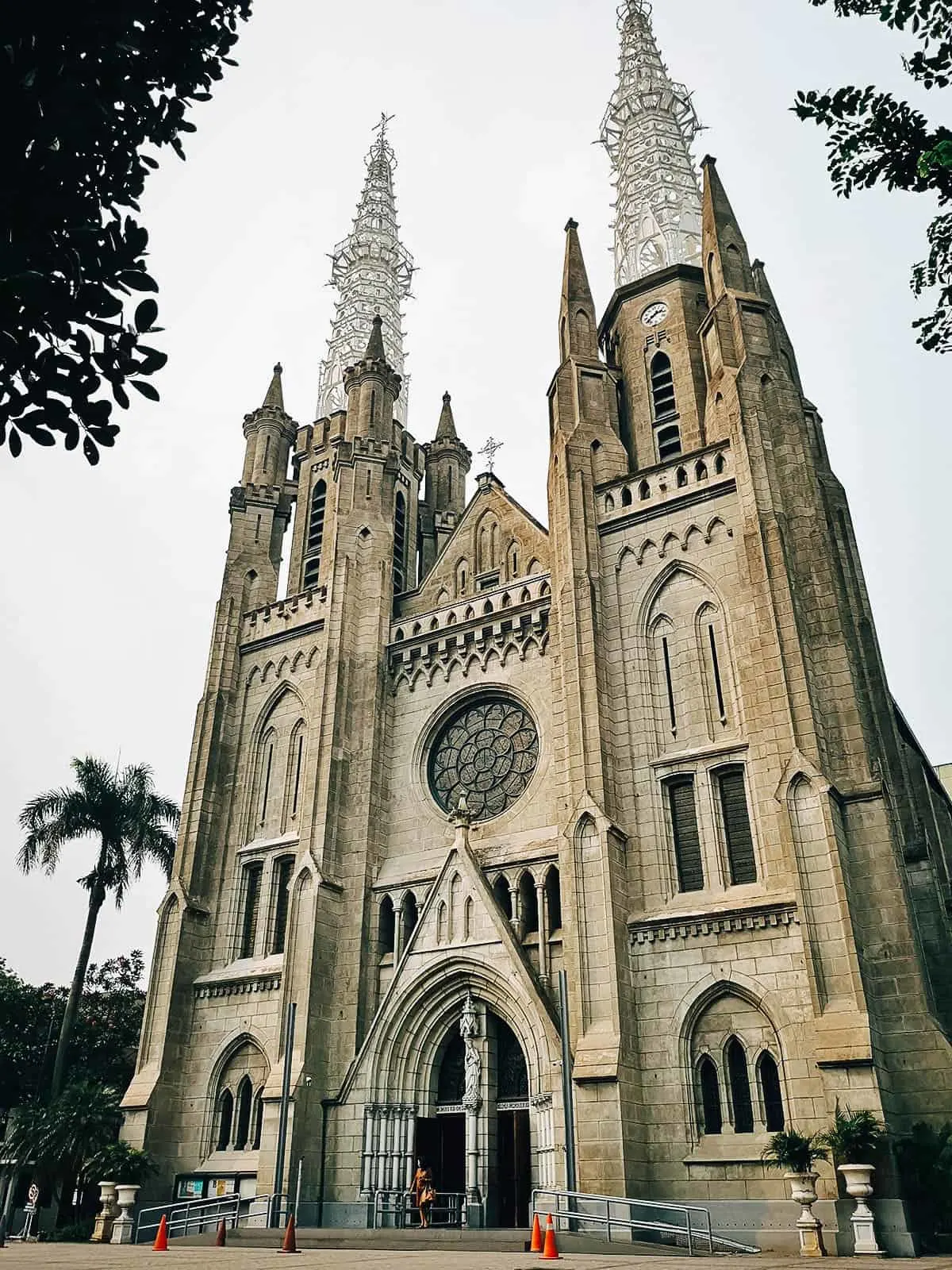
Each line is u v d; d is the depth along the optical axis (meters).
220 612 54.09
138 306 8.22
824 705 35.38
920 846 38.06
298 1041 39.28
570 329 49.84
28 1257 18.39
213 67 9.31
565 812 37.97
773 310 48.12
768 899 32.81
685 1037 32.72
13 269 7.58
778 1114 30.84
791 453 40.53
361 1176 36.44
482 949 37.47
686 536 41.06
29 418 8.19
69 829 54.75
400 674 48.28
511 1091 36.84
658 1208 30.50
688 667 39.06
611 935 34.12
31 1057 64.44
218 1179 39.53
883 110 14.92
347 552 50.91
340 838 44.25
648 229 66.31
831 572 37.44
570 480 44.38
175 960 44.44
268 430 61.47
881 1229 26.23
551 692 43.09
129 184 8.76
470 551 52.28
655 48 76.88
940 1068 29.14
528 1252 23.98
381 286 85.00
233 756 50.50
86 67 8.27
